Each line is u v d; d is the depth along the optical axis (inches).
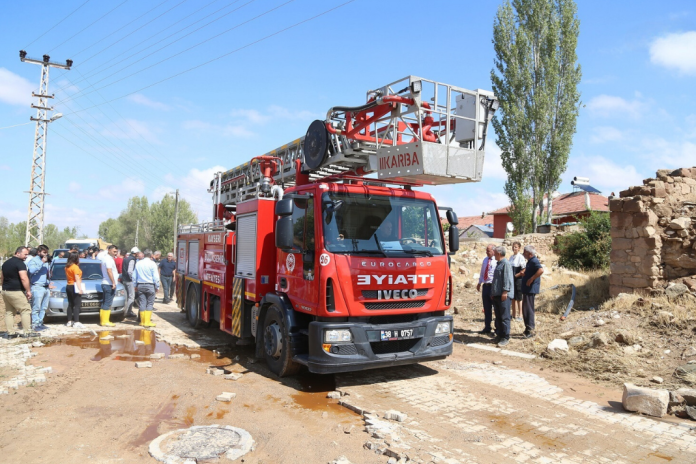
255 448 172.6
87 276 502.3
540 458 165.9
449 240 283.7
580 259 618.8
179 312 564.7
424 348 256.5
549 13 1175.6
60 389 241.6
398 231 264.8
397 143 280.4
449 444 176.1
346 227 249.8
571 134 1174.3
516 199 1186.0
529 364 304.8
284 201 247.9
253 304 314.5
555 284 527.5
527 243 887.1
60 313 450.9
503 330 358.0
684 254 360.5
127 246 2800.2
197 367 295.3
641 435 188.2
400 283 253.1
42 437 179.6
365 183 276.7
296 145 370.3
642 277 373.4
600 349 304.8
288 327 261.6
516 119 1177.4
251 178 433.4
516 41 1176.8
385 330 245.0
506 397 235.6
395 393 241.6
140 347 357.7
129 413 207.6
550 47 1162.6
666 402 210.1
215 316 386.3
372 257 247.6
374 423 194.4
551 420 203.9
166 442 174.6
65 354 327.0
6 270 375.9
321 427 193.5
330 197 250.1
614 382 260.2
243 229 323.3
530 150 1183.6
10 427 189.2
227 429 188.7
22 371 275.0
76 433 183.8
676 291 349.7
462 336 396.2
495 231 1717.5
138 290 451.8
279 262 286.7
